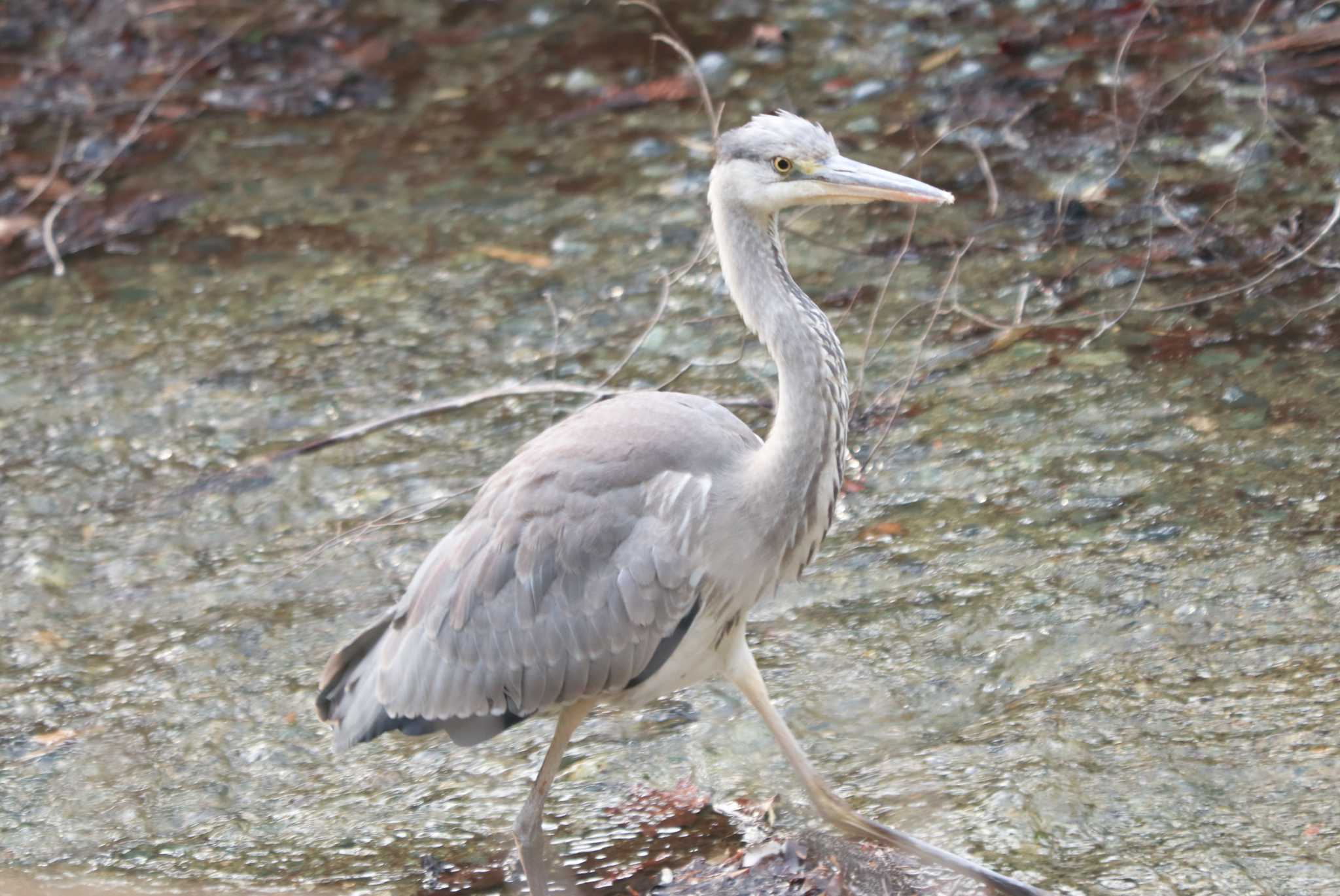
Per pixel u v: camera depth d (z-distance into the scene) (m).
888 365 12.17
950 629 9.19
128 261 15.21
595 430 7.76
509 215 15.33
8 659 9.98
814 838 7.71
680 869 7.66
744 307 7.63
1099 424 11.05
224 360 13.38
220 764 8.91
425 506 11.07
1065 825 7.44
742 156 7.53
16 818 8.60
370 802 8.52
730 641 7.79
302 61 18.94
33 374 13.39
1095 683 8.50
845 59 17.23
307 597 10.35
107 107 18.19
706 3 19.09
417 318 13.73
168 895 7.92
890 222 14.34
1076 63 16.23
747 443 7.91
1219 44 15.91
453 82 18.19
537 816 7.56
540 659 7.64
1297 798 7.39
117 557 10.96
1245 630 8.75
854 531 10.34
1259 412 10.87
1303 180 13.61
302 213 15.83
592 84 17.66
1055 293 12.78
